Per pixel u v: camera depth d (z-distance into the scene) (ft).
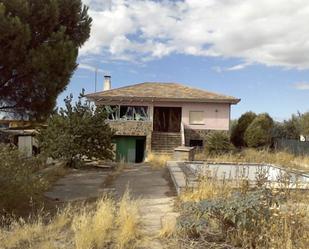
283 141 106.22
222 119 109.09
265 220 18.79
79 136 59.88
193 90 115.24
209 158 77.00
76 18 54.24
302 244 17.58
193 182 34.60
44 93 50.24
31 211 28.81
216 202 19.97
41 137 61.93
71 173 53.42
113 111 105.70
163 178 47.55
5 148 32.96
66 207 28.55
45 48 47.42
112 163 69.21
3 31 43.21
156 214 27.07
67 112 61.67
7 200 27.84
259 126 106.52
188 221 20.07
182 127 104.32
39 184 32.35
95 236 20.08
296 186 26.99
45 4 48.70
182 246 19.22
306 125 125.29
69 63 49.52
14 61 46.19
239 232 19.07
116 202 31.78
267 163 60.90
